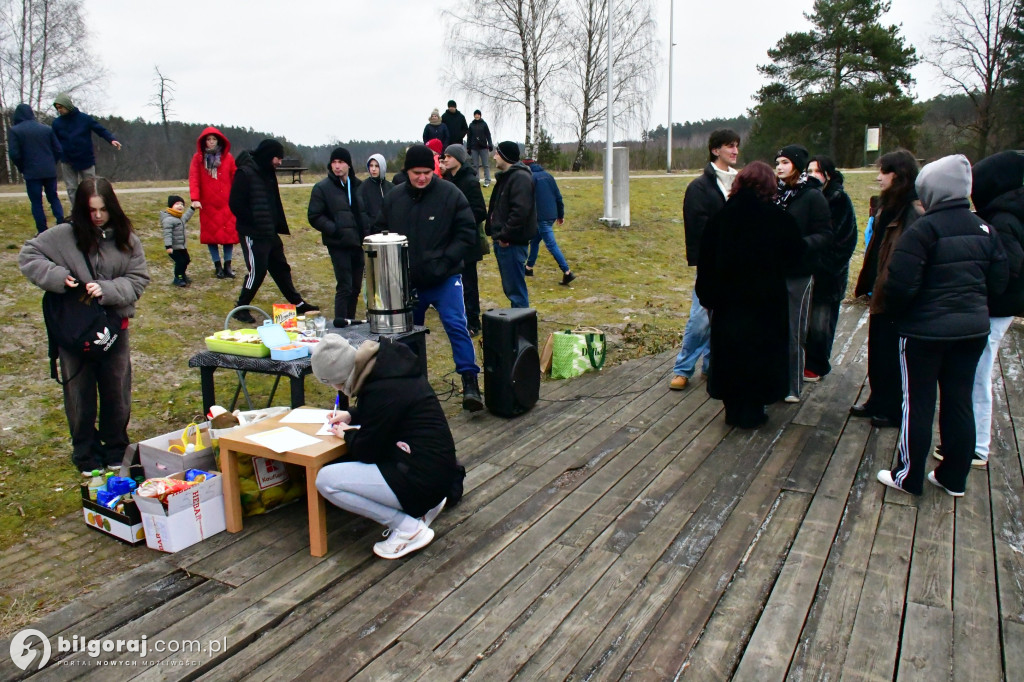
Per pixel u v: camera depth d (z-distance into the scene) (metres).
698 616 2.84
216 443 3.76
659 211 14.61
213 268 8.69
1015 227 3.74
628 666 2.56
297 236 10.37
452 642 2.72
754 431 4.81
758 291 4.51
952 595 2.93
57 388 5.39
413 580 3.14
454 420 5.18
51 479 4.30
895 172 4.46
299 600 3.00
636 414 5.19
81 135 8.47
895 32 34.12
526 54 28.12
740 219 4.45
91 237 3.92
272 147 6.66
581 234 12.36
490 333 5.14
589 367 6.25
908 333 3.67
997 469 4.16
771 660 2.56
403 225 4.99
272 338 4.34
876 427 4.82
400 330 4.65
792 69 35.00
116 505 3.60
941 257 3.52
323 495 3.29
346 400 3.80
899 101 33.03
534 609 2.91
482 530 3.57
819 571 3.12
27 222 9.09
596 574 3.15
